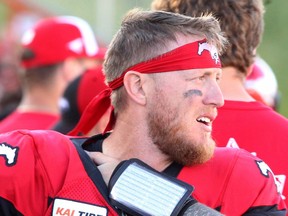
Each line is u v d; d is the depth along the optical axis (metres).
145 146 5.43
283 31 17.05
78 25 9.78
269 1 8.04
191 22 5.42
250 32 6.35
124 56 5.45
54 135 5.59
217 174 5.40
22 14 15.11
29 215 5.29
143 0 10.98
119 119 5.54
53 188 5.29
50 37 9.55
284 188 5.98
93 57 9.72
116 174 5.25
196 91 5.32
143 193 5.17
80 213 5.21
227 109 6.14
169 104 5.33
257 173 5.45
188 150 5.32
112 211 5.21
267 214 5.36
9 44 14.59
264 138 6.06
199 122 5.35
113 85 5.52
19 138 5.52
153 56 5.36
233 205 5.33
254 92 8.02
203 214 5.04
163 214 5.09
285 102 16.86
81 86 7.67
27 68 9.53
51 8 15.30
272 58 17.19
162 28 5.39
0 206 5.30
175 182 5.20
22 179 5.32
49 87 9.45
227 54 6.22
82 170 5.33
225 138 6.07
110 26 14.77
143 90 5.39
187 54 5.33
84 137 5.75
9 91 12.16
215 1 6.37
